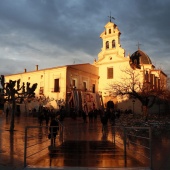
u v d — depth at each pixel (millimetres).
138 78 52438
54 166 9180
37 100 53969
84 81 55969
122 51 58438
